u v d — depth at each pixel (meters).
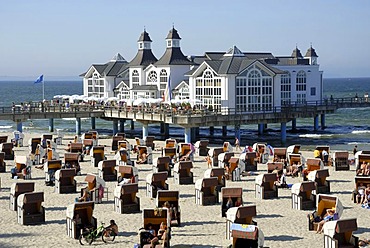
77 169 45.16
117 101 87.88
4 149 54.25
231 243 25.44
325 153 50.34
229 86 71.12
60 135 69.44
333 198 28.91
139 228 29.39
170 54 84.88
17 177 43.66
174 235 28.25
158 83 85.62
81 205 28.06
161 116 68.19
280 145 73.25
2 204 35.12
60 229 29.42
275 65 82.25
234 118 69.31
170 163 47.22
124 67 95.69
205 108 71.19
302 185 33.59
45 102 86.88
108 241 27.20
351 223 24.88
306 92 84.88
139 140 61.69
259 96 73.88
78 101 97.00
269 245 26.61
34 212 30.88
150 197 36.69
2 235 28.39
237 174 42.94
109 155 56.41
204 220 31.09
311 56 93.19
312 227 29.09
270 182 36.69
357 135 85.44
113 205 34.62
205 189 35.09
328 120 115.00
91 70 98.19
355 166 49.03
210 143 74.00
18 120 73.81
